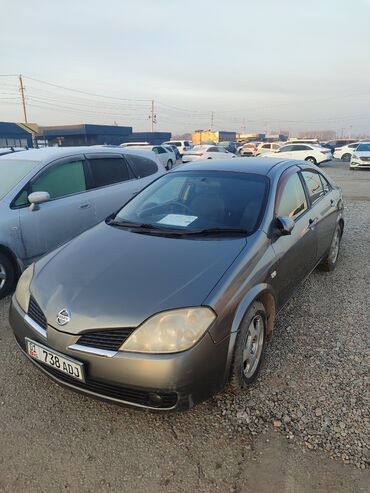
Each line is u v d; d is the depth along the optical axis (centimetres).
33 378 280
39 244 451
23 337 247
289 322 355
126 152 592
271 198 317
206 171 368
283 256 298
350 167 2269
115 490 195
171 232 296
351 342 321
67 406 252
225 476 202
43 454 216
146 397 212
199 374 214
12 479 201
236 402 253
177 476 203
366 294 414
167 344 208
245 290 244
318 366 290
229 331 229
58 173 487
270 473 203
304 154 2597
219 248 268
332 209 441
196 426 235
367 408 246
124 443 223
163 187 365
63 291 238
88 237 307
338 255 515
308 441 222
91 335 217
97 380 215
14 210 429
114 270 250
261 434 228
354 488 194
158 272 243
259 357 272
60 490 195
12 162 484
